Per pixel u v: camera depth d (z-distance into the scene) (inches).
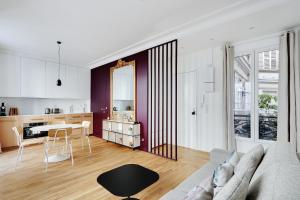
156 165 120.7
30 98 199.0
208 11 98.8
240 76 140.6
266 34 119.4
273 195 26.7
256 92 130.3
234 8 94.4
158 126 155.1
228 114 132.5
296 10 87.9
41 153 148.3
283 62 107.3
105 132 195.2
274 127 124.6
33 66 189.0
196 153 148.9
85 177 101.5
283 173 33.0
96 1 88.4
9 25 114.3
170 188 89.1
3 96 168.1
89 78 243.0
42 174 105.6
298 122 99.6
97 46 157.9
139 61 165.0
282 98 107.2
